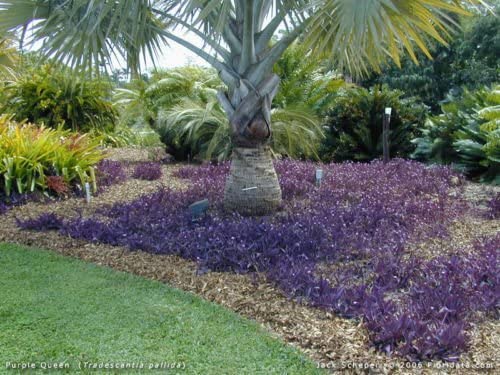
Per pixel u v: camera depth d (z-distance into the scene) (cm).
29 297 303
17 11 444
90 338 253
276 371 224
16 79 965
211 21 443
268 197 477
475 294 289
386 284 316
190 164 874
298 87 968
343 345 243
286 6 416
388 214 459
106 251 393
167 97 945
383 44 497
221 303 299
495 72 1552
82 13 428
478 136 758
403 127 943
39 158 594
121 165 799
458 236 427
